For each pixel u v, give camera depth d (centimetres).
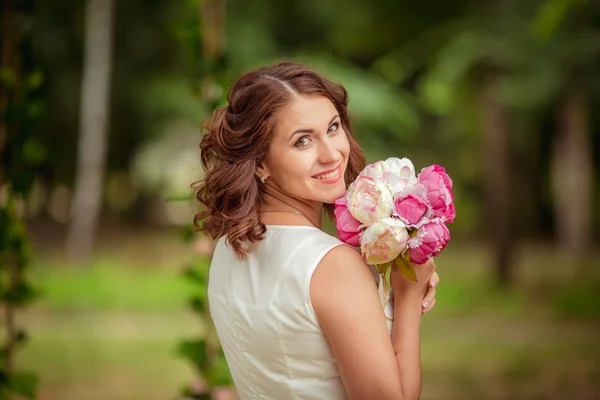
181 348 367
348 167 235
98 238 2275
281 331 195
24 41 359
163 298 1192
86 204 1634
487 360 807
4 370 353
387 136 1945
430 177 197
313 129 202
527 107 1506
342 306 187
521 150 2047
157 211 2870
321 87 208
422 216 192
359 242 196
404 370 193
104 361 788
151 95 2158
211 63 381
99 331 947
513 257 1391
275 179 206
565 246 1788
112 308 1109
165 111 2269
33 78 359
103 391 672
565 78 1392
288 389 199
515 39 1380
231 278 213
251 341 204
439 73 1498
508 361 801
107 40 1684
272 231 206
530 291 1295
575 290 1263
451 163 2147
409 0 1714
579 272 1516
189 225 375
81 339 898
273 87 203
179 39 389
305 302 190
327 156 202
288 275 194
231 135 205
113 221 2845
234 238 201
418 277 201
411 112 1738
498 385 704
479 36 1427
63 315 1045
